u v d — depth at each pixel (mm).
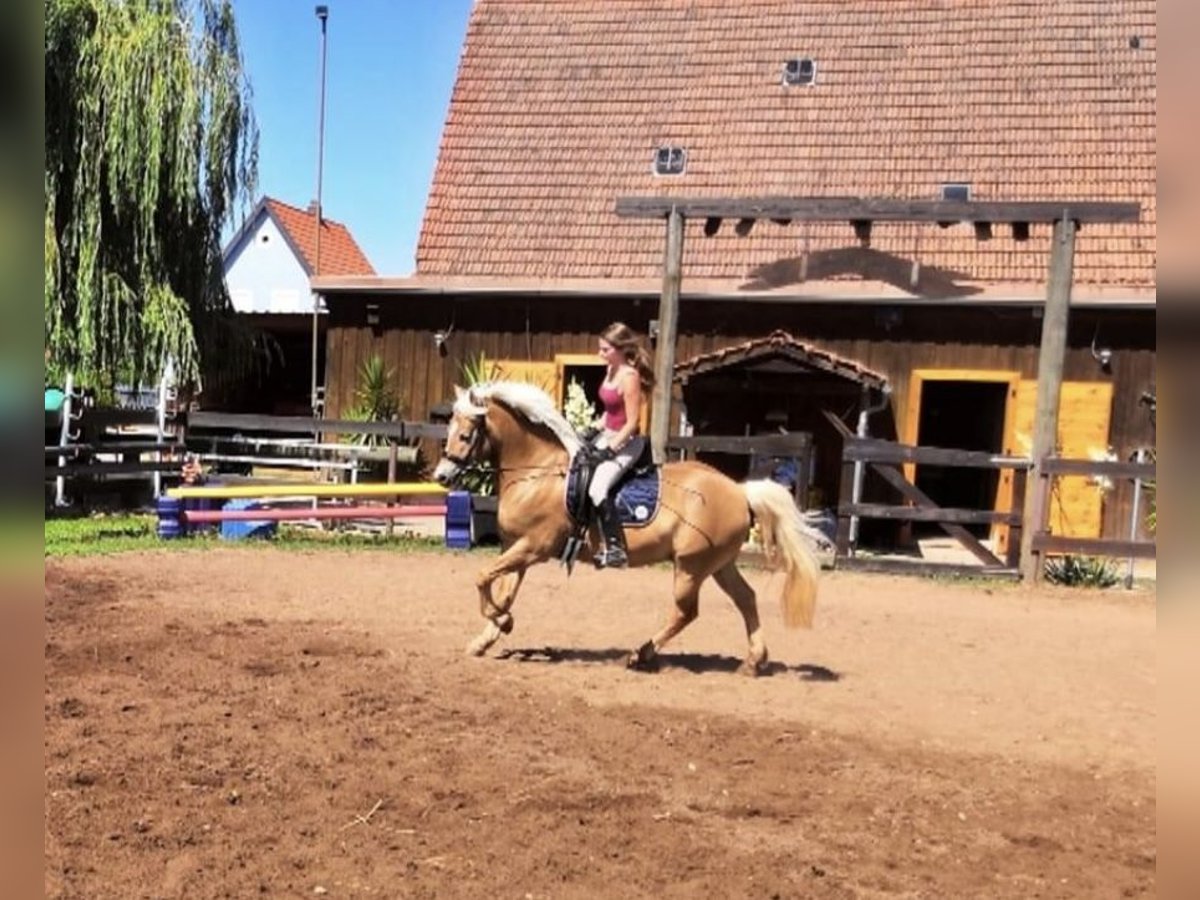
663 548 7051
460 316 17953
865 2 20031
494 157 19656
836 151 18297
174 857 3961
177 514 13258
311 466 15539
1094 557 12719
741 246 17906
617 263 18078
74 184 14773
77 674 6449
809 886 3934
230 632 7812
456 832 4301
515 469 7258
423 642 7785
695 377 16031
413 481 17562
